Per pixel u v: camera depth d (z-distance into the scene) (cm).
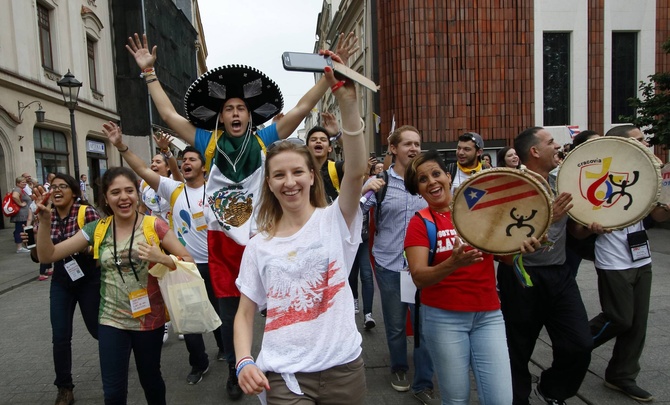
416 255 255
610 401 340
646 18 2122
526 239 219
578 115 2144
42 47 1752
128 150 399
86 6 2120
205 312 293
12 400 374
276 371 190
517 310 304
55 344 358
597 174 274
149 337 288
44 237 282
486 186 221
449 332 251
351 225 207
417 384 355
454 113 2162
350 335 198
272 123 315
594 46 2128
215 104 306
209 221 321
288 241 204
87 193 1908
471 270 250
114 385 278
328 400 193
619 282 337
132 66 2456
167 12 2891
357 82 195
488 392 245
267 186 216
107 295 286
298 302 195
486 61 2159
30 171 1594
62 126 1834
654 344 432
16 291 762
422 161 269
